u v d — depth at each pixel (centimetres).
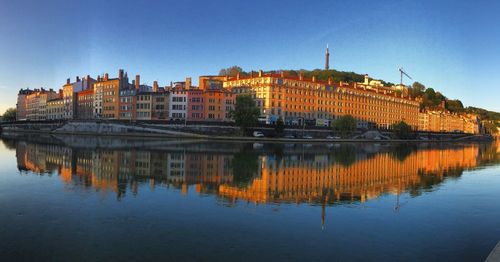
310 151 10062
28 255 2141
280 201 3547
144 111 19275
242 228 2666
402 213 3244
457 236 2645
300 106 19588
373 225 2845
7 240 2352
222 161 6688
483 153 12606
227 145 11269
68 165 5628
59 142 11075
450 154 11331
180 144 11094
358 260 2162
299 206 3369
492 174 6188
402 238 2569
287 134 16800
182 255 2166
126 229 2592
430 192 4312
